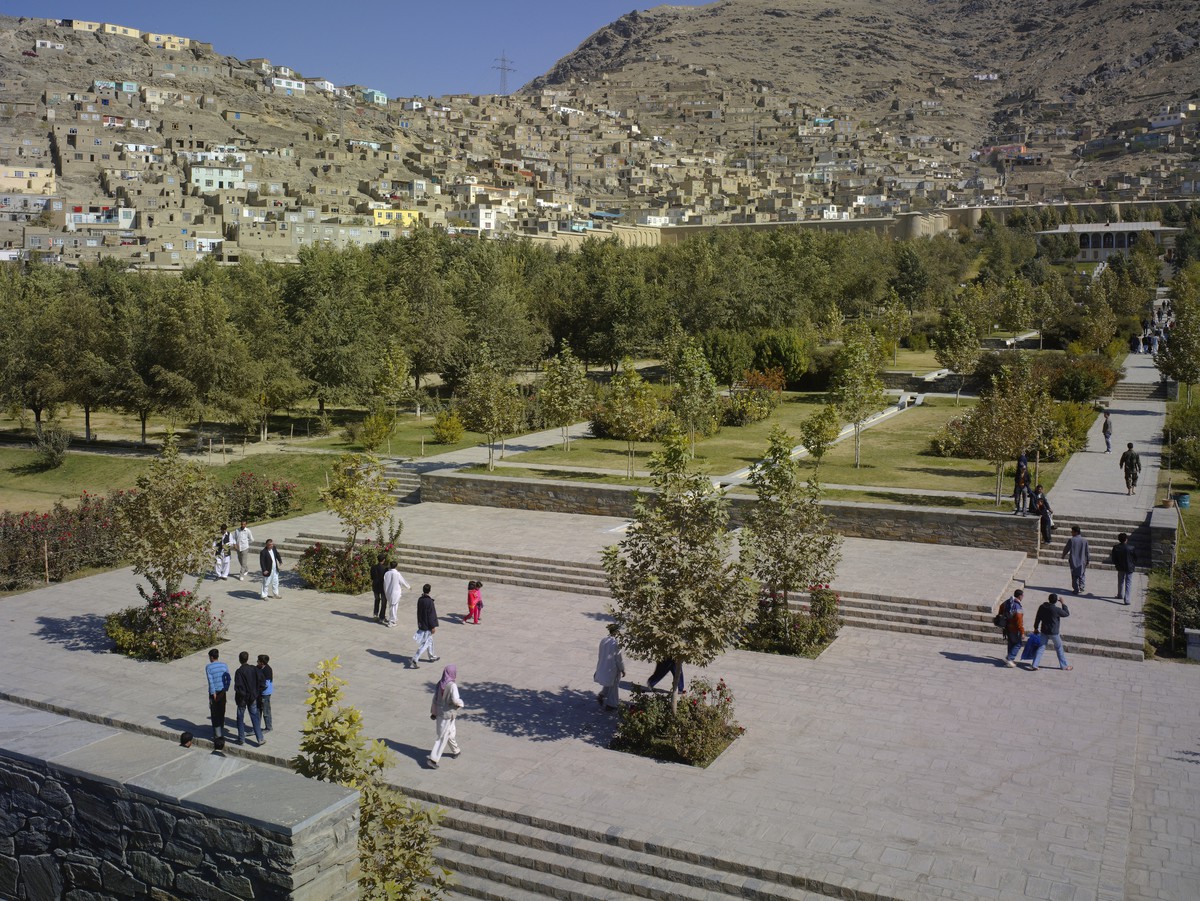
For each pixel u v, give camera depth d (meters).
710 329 66.62
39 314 59.81
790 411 54.22
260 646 23.30
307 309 61.25
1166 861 13.73
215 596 27.61
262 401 54.41
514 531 31.62
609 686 18.98
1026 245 127.94
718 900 13.23
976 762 16.39
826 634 22.34
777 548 21.75
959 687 19.70
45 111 186.25
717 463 39.56
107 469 49.94
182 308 51.28
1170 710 18.62
